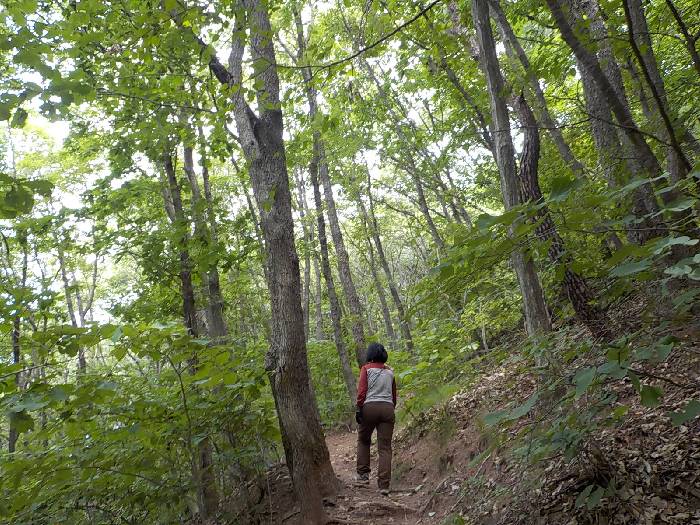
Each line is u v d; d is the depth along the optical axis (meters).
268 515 4.72
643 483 2.72
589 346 2.22
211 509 4.89
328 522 4.47
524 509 3.13
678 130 2.87
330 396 13.00
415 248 21.92
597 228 1.82
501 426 2.92
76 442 4.02
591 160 5.04
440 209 20.69
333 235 12.09
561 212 1.70
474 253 1.75
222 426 4.64
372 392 5.64
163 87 5.69
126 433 3.81
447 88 9.17
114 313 7.71
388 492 5.24
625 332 2.12
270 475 5.30
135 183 7.55
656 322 1.95
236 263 7.26
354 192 15.27
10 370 3.03
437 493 4.73
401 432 7.24
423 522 4.39
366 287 24.48
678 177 2.15
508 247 1.73
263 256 7.27
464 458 4.93
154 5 4.38
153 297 8.10
